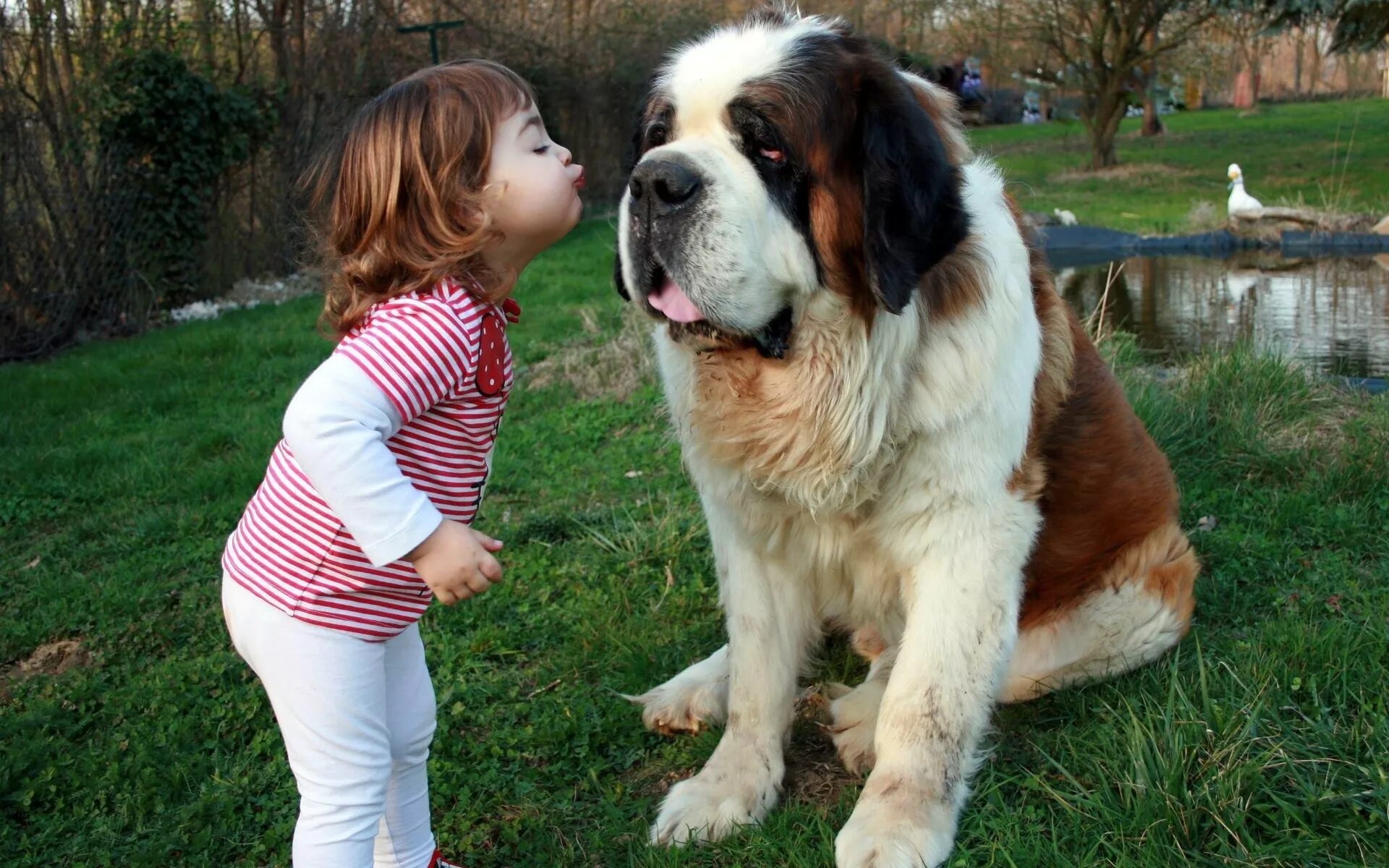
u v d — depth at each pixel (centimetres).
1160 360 652
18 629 399
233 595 224
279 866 264
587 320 868
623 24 1941
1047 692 307
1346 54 1795
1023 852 231
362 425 204
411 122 220
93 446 637
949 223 244
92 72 1073
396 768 243
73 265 1028
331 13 1388
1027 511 271
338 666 218
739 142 244
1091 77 2106
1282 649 296
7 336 974
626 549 429
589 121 1941
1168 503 325
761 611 282
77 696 346
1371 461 421
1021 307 271
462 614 385
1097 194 1784
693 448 280
